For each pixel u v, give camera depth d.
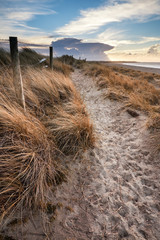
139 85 6.67
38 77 3.98
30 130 2.04
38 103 3.17
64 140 2.52
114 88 5.84
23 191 1.56
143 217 1.63
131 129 3.45
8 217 1.38
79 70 12.34
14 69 2.06
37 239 1.30
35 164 1.75
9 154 1.72
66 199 1.72
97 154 2.56
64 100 3.90
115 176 2.16
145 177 2.15
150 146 2.74
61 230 1.41
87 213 1.62
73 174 2.07
